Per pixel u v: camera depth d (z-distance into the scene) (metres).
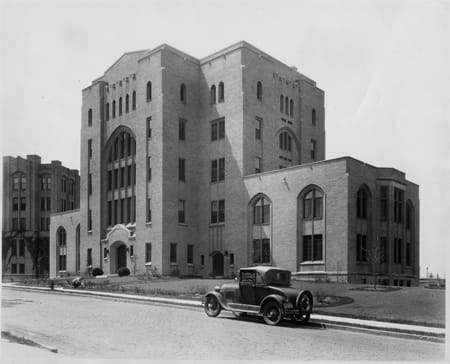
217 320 21.78
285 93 56.75
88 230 59.50
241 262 48.91
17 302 29.67
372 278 42.66
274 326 20.23
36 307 26.77
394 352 15.77
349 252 40.75
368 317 22.00
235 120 50.78
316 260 43.12
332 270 41.47
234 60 51.59
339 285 35.47
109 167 58.62
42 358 14.17
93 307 26.92
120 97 57.69
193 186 53.56
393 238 44.84
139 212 52.47
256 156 51.31
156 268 49.62
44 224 91.06
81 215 60.59
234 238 49.81
